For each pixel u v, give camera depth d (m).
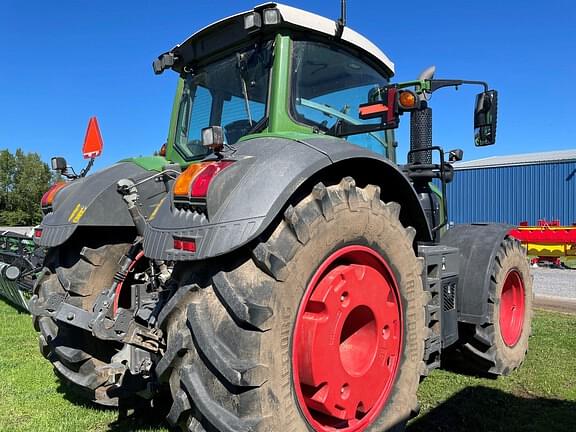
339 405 2.27
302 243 2.12
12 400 3.60
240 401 1.93
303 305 2.16
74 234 3.17
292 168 2.08
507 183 23.98
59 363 3.22
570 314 6.53
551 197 22.75
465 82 3.36
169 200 2.28
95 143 3.96
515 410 3.38
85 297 3.07
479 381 3.96
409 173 4.04
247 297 1.98
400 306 2.66
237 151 2.28
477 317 3.78
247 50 3.01
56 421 3.24
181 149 3.49
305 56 2.94
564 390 3.74
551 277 11.03
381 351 2.55
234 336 1.96
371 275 2.47
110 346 3.16
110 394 2.96
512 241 4.37
